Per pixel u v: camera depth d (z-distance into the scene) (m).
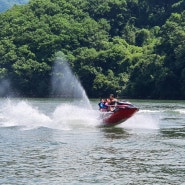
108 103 53.84
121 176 27.12
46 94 183.25
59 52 187.62
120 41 198.75
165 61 152.00
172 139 40.94
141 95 154.50
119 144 37.84
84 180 26.27
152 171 28.23
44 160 31.06
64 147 36.22
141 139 41.00
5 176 26.97
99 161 30.88
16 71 185.88
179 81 146.75
